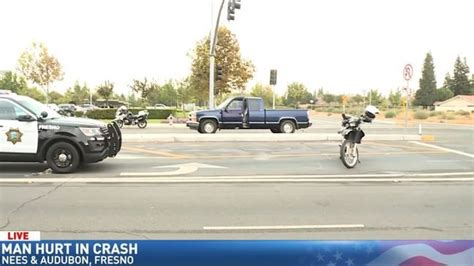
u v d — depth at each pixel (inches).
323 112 3041.3
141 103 3253.0
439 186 367.6
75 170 422.0
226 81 1683.1
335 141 736.3
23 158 413.1
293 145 669.9
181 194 327.0
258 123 919.0
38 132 410.0
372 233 236.7
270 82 1245.7
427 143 722.2
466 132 1018.7
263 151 593.6
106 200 305.4
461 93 4544.8
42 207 284.7
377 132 993.5
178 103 3403.1
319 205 297.3
